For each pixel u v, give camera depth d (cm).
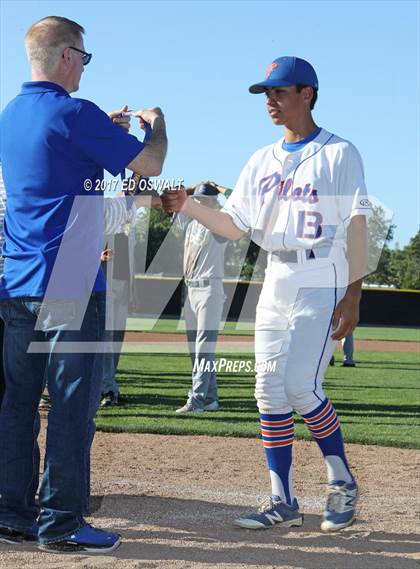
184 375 1141
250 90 414
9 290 367
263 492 476
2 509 375
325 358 404
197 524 407
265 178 416
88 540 356
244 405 841
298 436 655
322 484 501
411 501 464
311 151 404
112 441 629
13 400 374
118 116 400
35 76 372
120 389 951
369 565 347
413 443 633
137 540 377
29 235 362
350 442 643
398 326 3148
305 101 408
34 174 360
